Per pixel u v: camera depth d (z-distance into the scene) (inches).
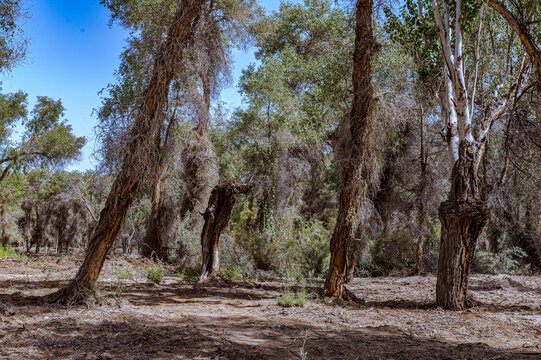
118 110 302.5
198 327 220.5
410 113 582.2
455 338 221.9
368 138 351.6
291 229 727.7
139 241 722.8
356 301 342.3
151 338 189.3
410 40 415.8
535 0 283.7
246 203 819.4
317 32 1066.7
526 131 343.0
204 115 434.3
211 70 433.4
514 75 401.4
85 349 169.6
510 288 438.9
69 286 268.2
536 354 187.5
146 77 303.1
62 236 1657.2
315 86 906.7
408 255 676.7
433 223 744.3
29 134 944.9
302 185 924.6
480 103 463.8
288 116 794.2
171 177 684.1
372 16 374.9
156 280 433.4
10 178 1156.5
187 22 303.6
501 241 652.7
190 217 646.5
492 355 184.4
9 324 198.1
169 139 610.5
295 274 567.8
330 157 891.4
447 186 752.3
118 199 276.1
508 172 534.9
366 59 353.4
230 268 521.7
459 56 319.3
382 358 176.2
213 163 652.1
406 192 750.5
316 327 237.5
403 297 379.6
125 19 696.4
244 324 238.1
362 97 352.2
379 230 676.1
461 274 310.0
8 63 487.2
